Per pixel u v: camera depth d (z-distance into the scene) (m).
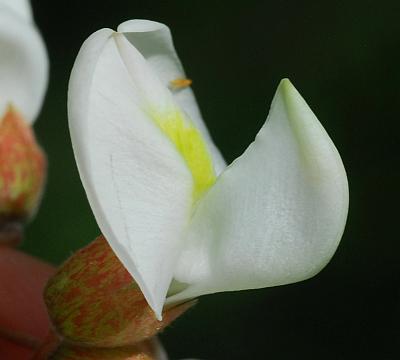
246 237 0.10
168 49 0.11
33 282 0.13
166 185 0.10
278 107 0.10
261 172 0.10
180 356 0.22
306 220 0.10
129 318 0.11
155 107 0.10
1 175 0.14
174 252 0.10
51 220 0.22
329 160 0.10
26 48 0.14
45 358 0.11
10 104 0.14
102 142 0.10
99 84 0.10
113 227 0.09
